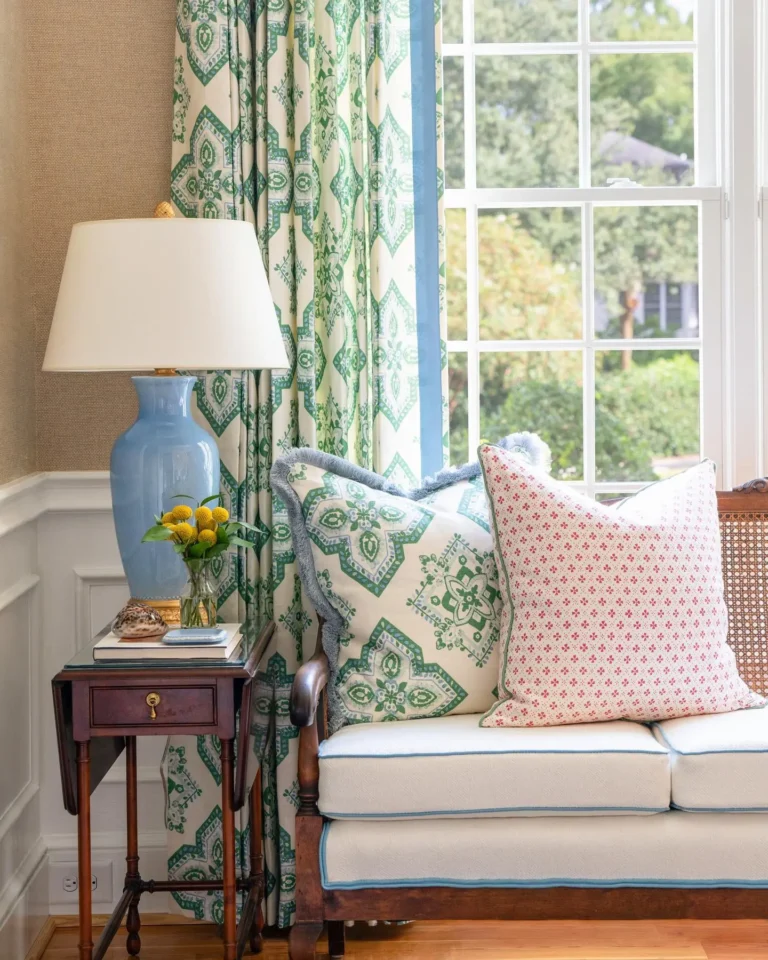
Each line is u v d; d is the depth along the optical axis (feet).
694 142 10.04
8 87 8.38
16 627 8.46
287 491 8.01
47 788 9.14
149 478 7.47
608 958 8.20
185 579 7.66
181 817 8.78
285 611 8.66
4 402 8.21
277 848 8.85
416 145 8.88
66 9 8.95
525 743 6.75
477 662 7.69
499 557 7.61
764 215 9.66
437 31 8.81
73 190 9.04
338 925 8.16
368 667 7.70
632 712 7.29
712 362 9.90
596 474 10.39
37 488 8.82
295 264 8.68
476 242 9.90
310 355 8.66
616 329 10.38
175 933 8.79
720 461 9.93
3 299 8.19
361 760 6.63
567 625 7.26
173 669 6.86
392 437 8.91
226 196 8.57
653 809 6.59
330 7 8.57
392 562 7.78
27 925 8.41
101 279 7.04
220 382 8.68
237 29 8.58
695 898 6.57
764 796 6.55
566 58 10.16
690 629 7.37
